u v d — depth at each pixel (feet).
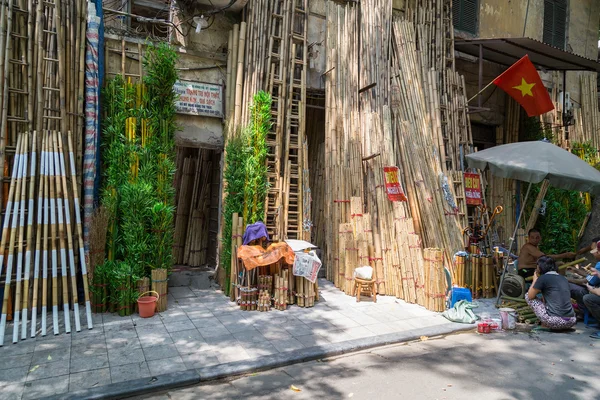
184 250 27.94
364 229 23.58
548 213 33.91
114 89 20.80
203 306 20.70
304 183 24.79
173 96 22.07
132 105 21.11
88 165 20.08
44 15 19.29
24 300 16.87
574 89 42.29
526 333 18.80
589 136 42.11
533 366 15.03
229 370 13.89
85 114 20.29
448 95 31.32
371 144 25.48
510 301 22.44
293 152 25.48
